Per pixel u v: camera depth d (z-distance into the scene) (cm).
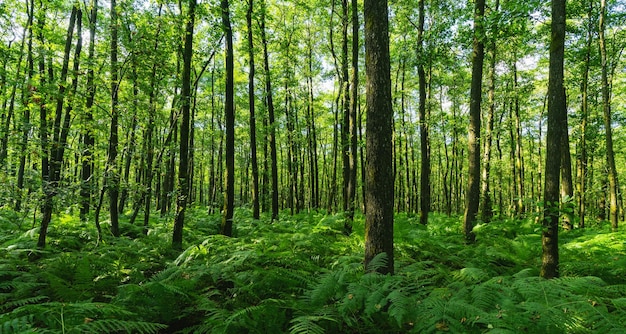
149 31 905
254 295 442
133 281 567
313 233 936
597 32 1289
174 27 934
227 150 986
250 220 1337
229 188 981
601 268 566
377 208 491
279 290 475
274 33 1778
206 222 1342
